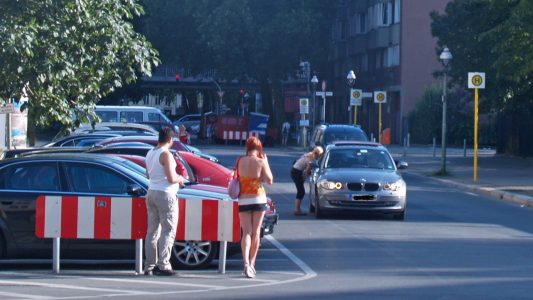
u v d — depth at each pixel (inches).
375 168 948.0
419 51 2812.5
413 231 824.3
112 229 571.5
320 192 904.9
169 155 552.1
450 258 658.8
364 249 703.7
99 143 991.0
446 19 1990.7
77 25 769.6
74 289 518.0
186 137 1544.0
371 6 3110.2
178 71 3575.3
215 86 3590.1
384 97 1932.8
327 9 2893.7
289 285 538.3
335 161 953.5
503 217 973.8
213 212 577.3
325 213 923.4
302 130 2664.9
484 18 1831.9
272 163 1894.7
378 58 3093.0
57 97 818.8
